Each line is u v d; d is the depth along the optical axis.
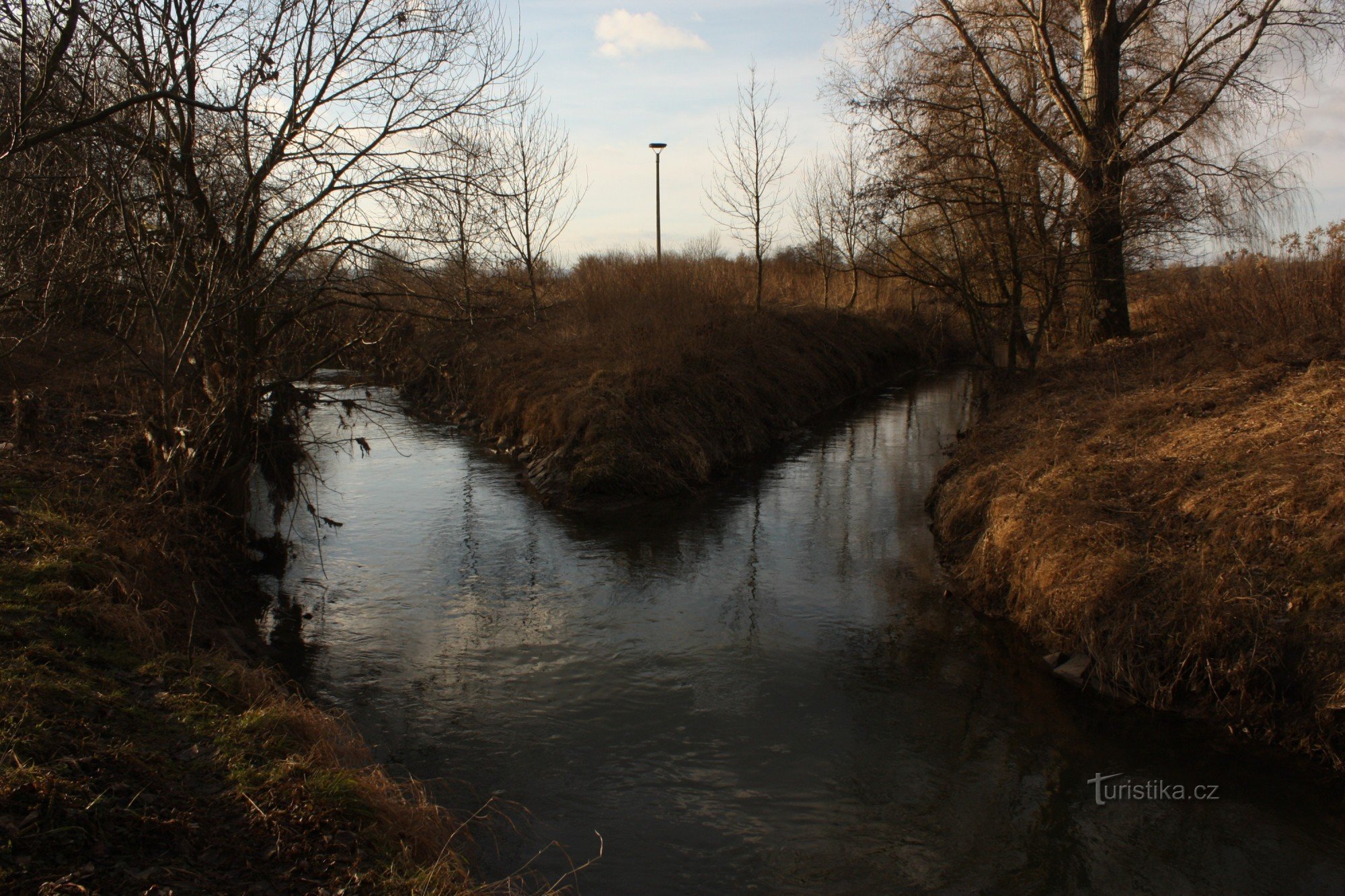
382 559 10.24
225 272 7.73
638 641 7.94
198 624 6.88
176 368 7.74
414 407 20.62
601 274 24.14
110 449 9.47
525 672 7.28
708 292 22.86
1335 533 6.26
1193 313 13.62
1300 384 9.00
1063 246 14.31
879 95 14.70
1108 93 15.20
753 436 16.56
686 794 5.53
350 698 6.75
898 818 5.30
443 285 9.25
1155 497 7.77
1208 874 4.76
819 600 8.90
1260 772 5.58
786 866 4.85
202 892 3.35
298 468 10.43
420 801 4.77
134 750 4.24
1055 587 7.41
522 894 4.32
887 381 26.88
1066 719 6.40
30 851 3.30
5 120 6.25
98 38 7.11
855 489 13.55
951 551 9.93
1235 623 6.16
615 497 13.01
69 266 6.95
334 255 8.59
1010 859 4.93
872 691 6.92
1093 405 11.04
